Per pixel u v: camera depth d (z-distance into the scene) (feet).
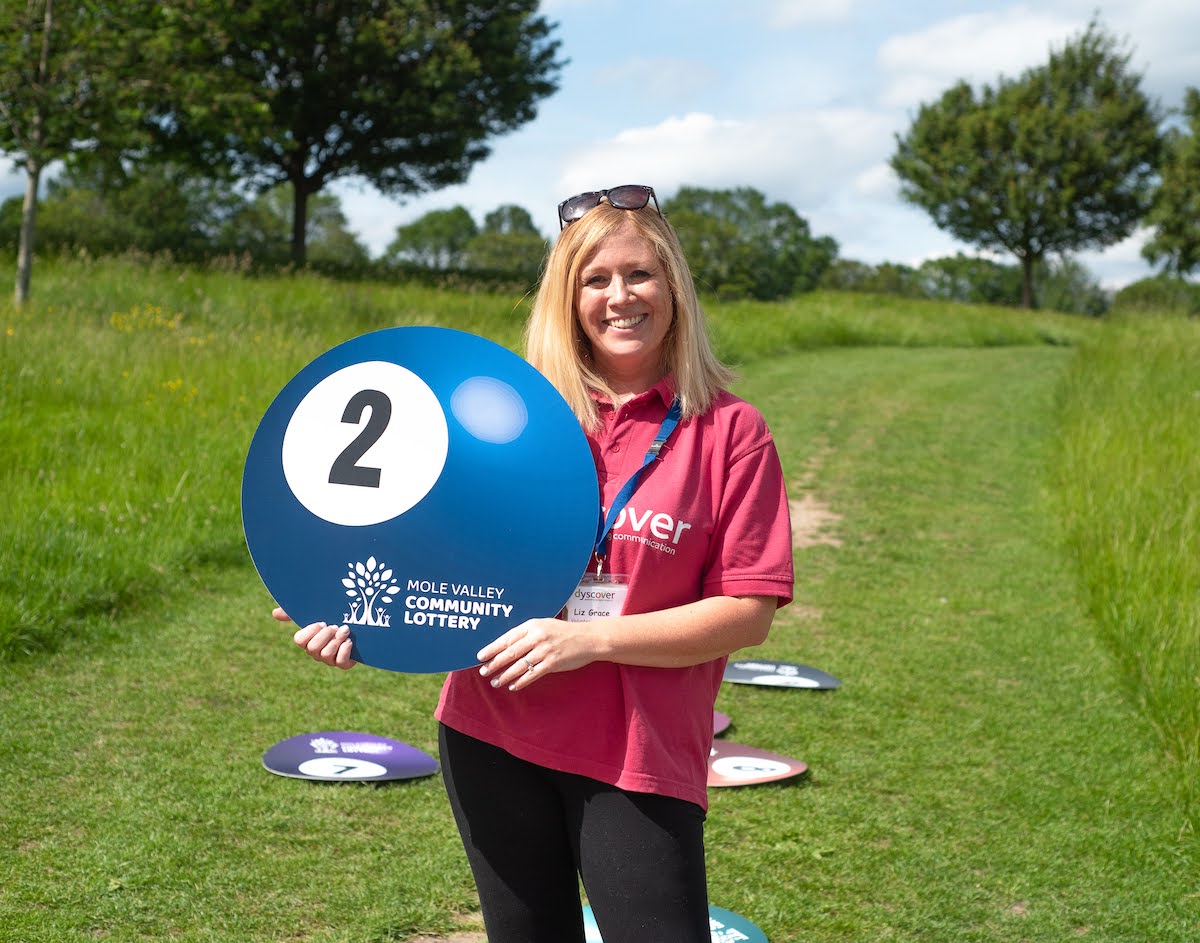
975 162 156.04
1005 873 11.54
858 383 52.44
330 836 11.62
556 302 6.27
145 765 13.03
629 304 6.03
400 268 86.12
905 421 42.29
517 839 5.93
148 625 17.98
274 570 5.77
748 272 317.22
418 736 14.64
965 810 13.03
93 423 26.18
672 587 5.77
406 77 103.35
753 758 14.23
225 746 13.75
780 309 79.82
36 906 9.90
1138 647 17.79
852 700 16.69
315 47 100.27
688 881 5.56
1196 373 44.86
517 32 109.29
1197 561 19.97
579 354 6.31
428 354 5.91
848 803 13.11
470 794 6.01
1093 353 55.77
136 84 47.50
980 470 34.53
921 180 162.40
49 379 29.19
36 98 43.39
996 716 16.14
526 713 5.81
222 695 15.46
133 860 10.84
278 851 11.25
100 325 39.42
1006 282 327.67
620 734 5.68
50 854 10.84
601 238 6.10
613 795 5.63
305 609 5.73
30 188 44.93
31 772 12.60
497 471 5.68
